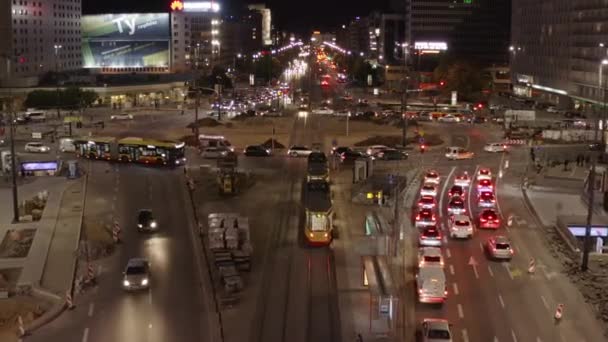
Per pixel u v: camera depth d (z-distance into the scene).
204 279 59.78
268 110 189.50
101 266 63.09
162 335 48.56
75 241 70.38
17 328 49.56
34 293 56.78
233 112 188.75
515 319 51.34
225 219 69.19
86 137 129.50
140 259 59.72
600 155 117.31
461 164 114.69
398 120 167.25
